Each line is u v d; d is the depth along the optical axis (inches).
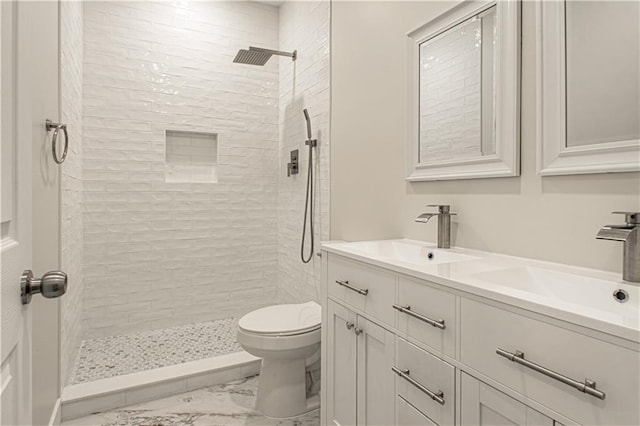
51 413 65.6
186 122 122.6
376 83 78.3
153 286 119.1
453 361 37.1
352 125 86.6
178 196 122.0
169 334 115.4
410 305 43.1
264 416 76.2
